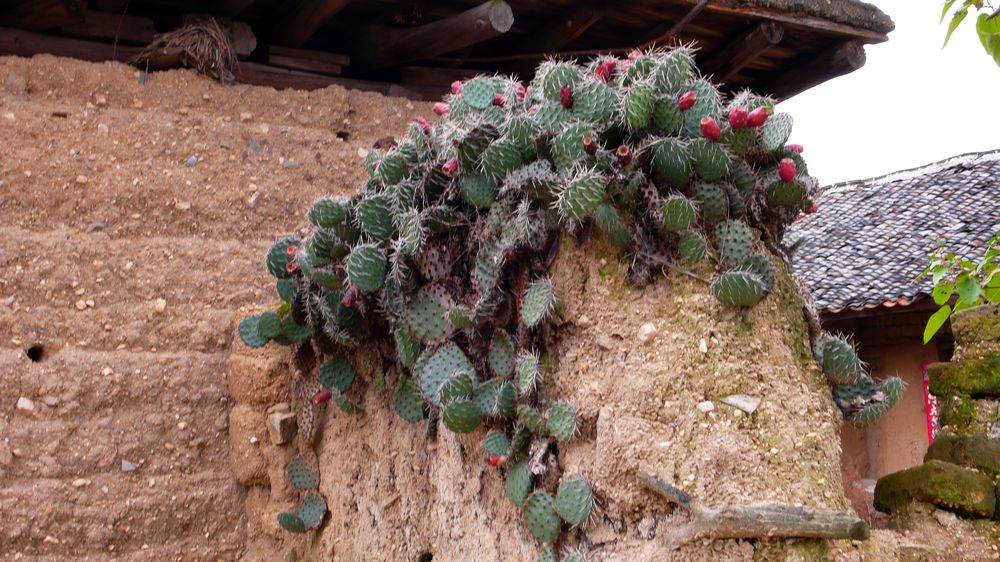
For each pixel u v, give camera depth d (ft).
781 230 8.92
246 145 13.58
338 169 13.92
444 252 9.41
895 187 27.40
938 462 8.36
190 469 12.71
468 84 9.33
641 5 13.23
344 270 10.32
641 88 7.91
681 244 8.00
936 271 9.71
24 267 12.26
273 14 13.85
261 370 12.55
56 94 12.86
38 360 12.26
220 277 13.12
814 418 8.02
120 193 12.82
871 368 24.20
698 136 8.15
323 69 14.53
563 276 8.46
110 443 12.28
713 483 7.47
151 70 13.65
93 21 13.33
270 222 13.51
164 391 12.63
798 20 13.48
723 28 13.93
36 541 11.76
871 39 14.24
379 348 10.91
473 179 8.89
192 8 13.80
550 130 8.38
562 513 7.88
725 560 7.32
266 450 12.57
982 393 8.46
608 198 8.00
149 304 12.73
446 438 9.62
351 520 11.28
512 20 12.75
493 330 8.96
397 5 13.52
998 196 24.53
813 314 8.70
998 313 8.45
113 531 12.12
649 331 7.98
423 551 9.96
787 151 8.67
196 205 13.16
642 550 7.61
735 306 7.99
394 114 14.52
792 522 7.27
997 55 9.37
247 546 12.82
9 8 12.91
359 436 11.35
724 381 7.79
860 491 16.42
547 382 8.48
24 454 11.87
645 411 7.80
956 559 7.97
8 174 12.37
